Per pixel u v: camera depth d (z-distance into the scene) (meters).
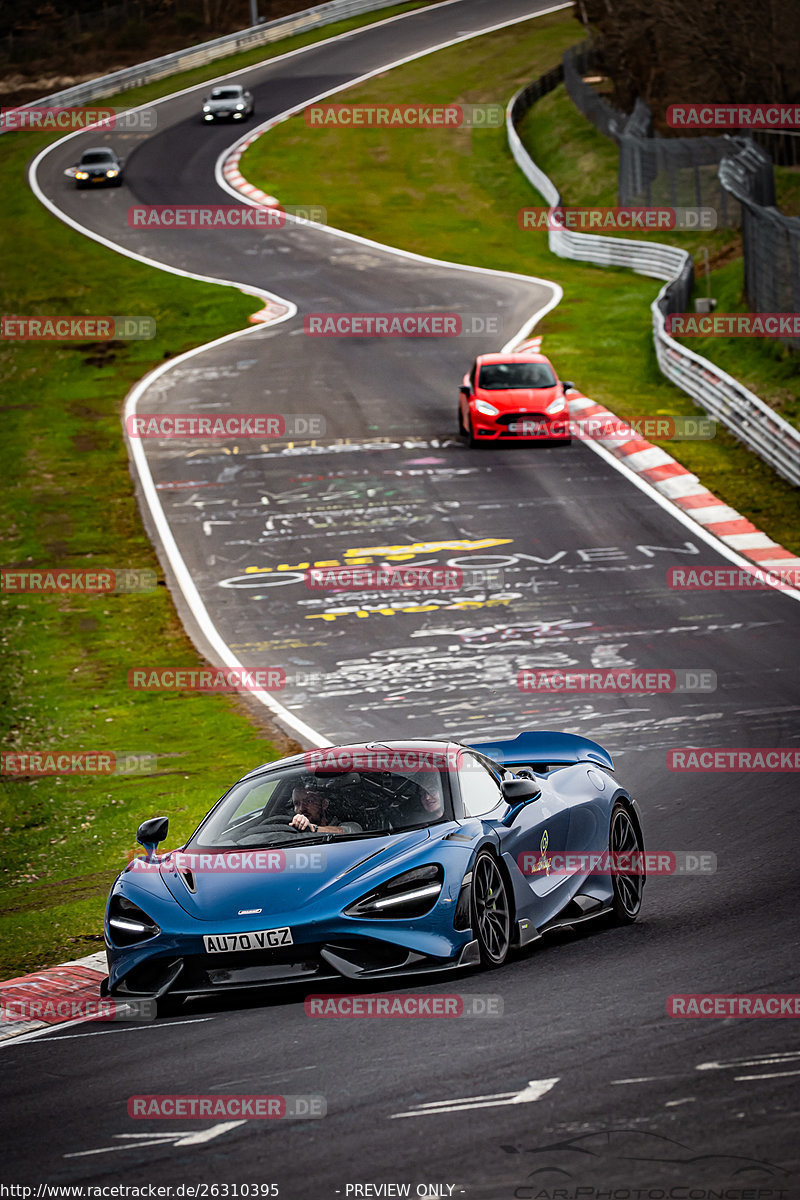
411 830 17.12
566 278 109.69
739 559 50.72
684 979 15.38
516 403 67.38
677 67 125.06
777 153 118.31
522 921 17.52
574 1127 10.92
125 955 16.48
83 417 80.75
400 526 57.94
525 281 108.81
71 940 22.45
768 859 22.25
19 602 53.38
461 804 17.75
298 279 111.44
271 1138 11.38
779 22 116.38
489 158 148.62
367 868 16.31
